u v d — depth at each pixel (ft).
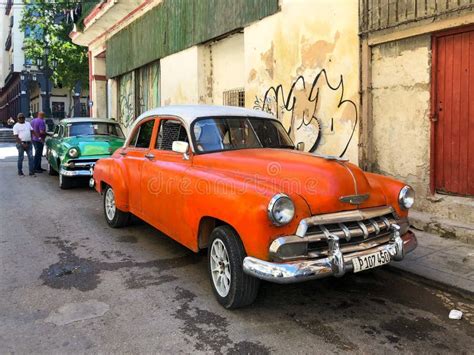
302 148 17.69
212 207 13.32
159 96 50.96
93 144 34.24
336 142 26.08
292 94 29.19
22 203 29.32
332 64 25.96
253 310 13.28
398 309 13.47
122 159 21.04
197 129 16.15
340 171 12.96
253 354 10.84
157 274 16.21
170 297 14.17
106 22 60.64
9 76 156.66
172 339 11.54
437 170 21.50
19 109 150.00
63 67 85.66
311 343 11.39
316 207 12.15
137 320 12.58
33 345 11.21
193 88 41.55
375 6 23.07
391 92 23.13
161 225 17.12
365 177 13.65
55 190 34.73
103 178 22.54
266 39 31.30
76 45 84.23
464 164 20.34
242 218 12.02
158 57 48.67
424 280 15.40
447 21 19.84
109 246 19.63
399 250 13.00
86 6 67.00
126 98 61.77
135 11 53.11
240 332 11.93
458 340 11.61
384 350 11.08
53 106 139.44
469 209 19.97
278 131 17.89
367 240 12.81
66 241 20.40
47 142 42.83
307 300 14.06
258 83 32.45
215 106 17.99
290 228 11.71
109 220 22.81
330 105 26.32
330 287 15.14
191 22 41.09
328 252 11.88
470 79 19.75
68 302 13.75
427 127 21.63
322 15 26.43
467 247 18.49
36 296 14.19
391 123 23.30
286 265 11.34
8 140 108.88
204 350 11.02
